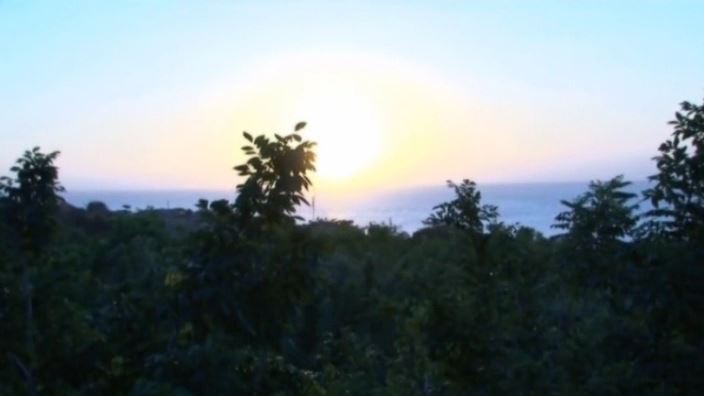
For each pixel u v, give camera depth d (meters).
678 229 8.16
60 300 10.02
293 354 10.86
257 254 8.62
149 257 17.45
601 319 8.30
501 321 8.51
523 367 8.20
